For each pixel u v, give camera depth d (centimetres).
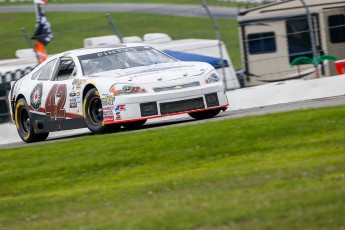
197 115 4478
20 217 2656
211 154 3188
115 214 2380
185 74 4156
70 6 16700
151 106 4031
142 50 4506
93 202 2664
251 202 2203
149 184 2773
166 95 4050
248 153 3130
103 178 3172
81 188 3033
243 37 7038
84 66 4400
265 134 3322
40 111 4656
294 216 1992
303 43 6769
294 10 6775
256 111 4725
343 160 2620
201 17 10875
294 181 2416
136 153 3366
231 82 7081
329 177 2405
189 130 3619
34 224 2505
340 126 3294
